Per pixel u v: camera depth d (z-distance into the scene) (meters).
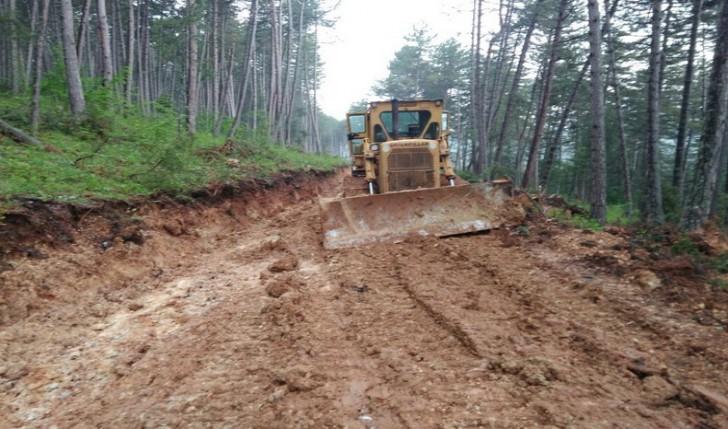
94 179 8.22
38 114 10.91
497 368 3.78
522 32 25.11
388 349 4.21
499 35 22.77
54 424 3.45
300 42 34.69
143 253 7.21
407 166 9.05
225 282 6.63
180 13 23.47
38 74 10.86
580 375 3.60
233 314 5.31
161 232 8.15
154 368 4.21
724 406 3.14
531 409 3.21
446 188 8.32
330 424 3.16
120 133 12.42
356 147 11.59
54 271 5.87
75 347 4.71
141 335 4.97
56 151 9.59
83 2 19.30
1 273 5.40
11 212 6.13
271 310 5.22
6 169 7.50
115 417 3.46
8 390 3.94
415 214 8.15
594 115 9.55
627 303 4.83
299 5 37.38
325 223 8.10
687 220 10.17
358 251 7.50
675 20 19.02
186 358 4.34
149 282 6.68
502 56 24.94
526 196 9.00
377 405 3.38
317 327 4.74
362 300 5.48
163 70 41.72
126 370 4.25
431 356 4.06
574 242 7.11
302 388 3.63
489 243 7.45
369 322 4.85
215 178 11.19
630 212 15.42
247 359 4.23
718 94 10.32
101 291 6.09
